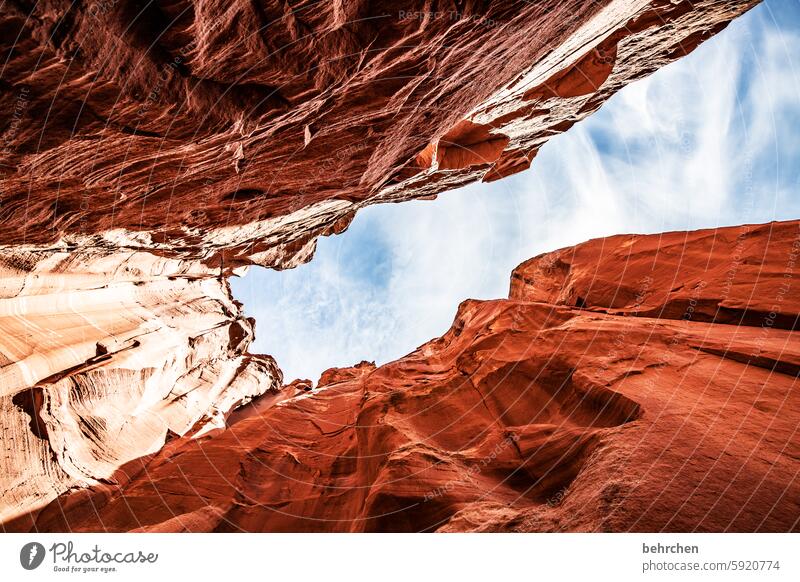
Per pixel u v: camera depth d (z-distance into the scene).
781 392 4.46
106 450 8.33
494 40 5.04
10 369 7.42
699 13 10.38
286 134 5.69
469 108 7.79
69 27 2.79
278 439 10.55
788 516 2.71
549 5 4.70
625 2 7.05
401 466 5.99
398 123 6.69
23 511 6.06
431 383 9.81
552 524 3.34
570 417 6.30
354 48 4.04
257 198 8.84
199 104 3.96
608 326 8.29
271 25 3.44
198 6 3.08
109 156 4.68
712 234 10.50
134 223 8.18
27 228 6.18
